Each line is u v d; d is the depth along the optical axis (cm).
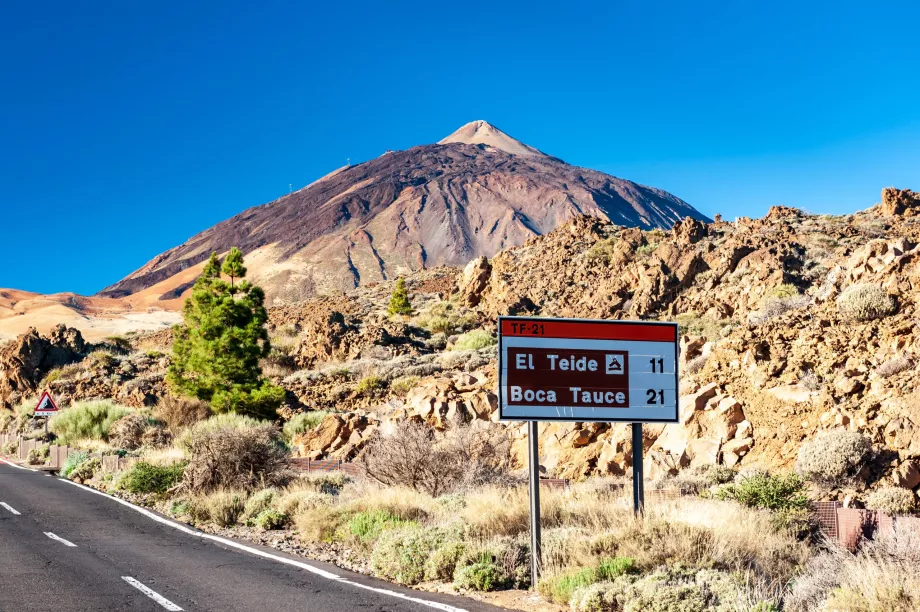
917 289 2161
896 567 823
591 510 1304
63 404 4716
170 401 3962
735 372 2075
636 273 5522
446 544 1130
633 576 934
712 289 4972
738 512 1195
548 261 7088
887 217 5997
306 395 4441
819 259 4884
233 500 1717
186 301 4616
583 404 1139
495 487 1661
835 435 1566
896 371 1772
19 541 1338
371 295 9738
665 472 1855
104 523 1576
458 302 7431
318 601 935
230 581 1044
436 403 2669
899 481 1465
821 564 977
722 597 843
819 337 2045
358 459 2209
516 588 1038
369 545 1312
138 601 915
